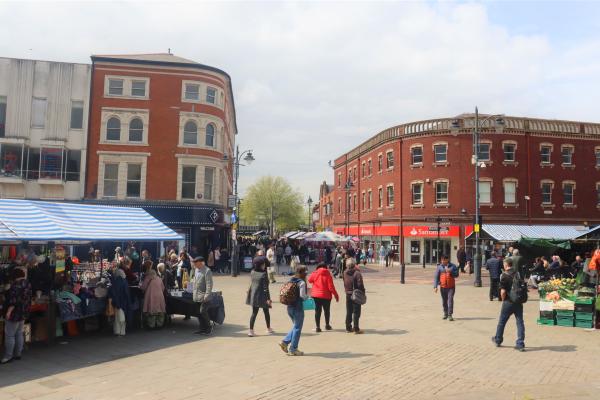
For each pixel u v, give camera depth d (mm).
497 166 39656
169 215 32000
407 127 43000
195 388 6980
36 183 31516
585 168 41656
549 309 12539
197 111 33125
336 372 7863
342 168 59438
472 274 32344
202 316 11086
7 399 6469
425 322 12844
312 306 11633
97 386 7078
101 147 32125
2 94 31688
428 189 41062
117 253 20406
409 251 42031
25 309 8656
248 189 78625
